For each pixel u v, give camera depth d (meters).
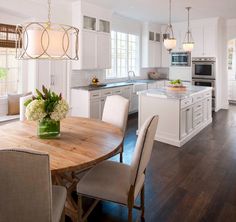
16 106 4.39
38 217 1.28
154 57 7.99
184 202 2.52
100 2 5.18
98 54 5.60
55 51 2.13
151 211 2.36
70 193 2.36
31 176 1.19
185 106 4.38
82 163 1.63
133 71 7.65
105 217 2.29
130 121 6.11
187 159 3.69
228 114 6.99
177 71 8.00
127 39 7.29
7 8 4.11
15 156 1.13
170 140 4.35
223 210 2.38
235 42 8.85
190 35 7.48
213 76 7.16
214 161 3.61
